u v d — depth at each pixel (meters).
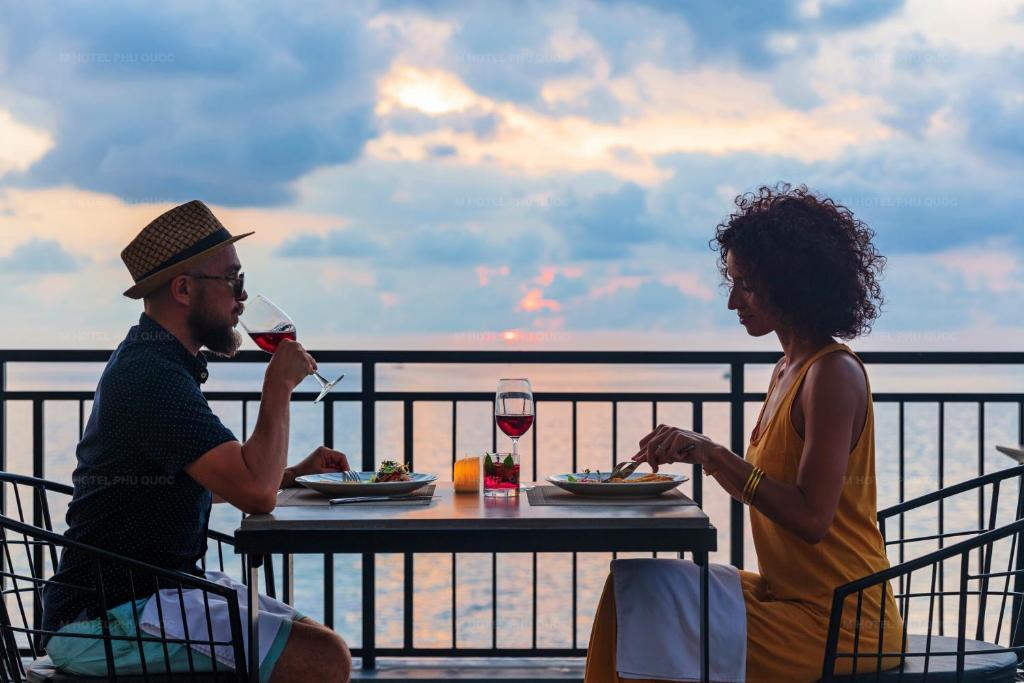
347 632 6.70
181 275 2.17
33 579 1.96
